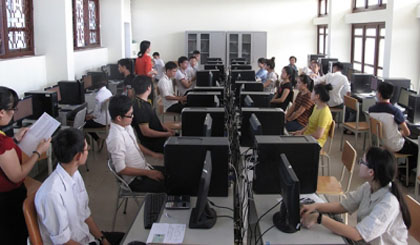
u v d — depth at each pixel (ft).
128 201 12.90
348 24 31.55
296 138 7.95
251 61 39.55
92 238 7.14
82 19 26.71
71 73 19.39
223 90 16.55
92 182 14.61
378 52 25.99
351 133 21.80
